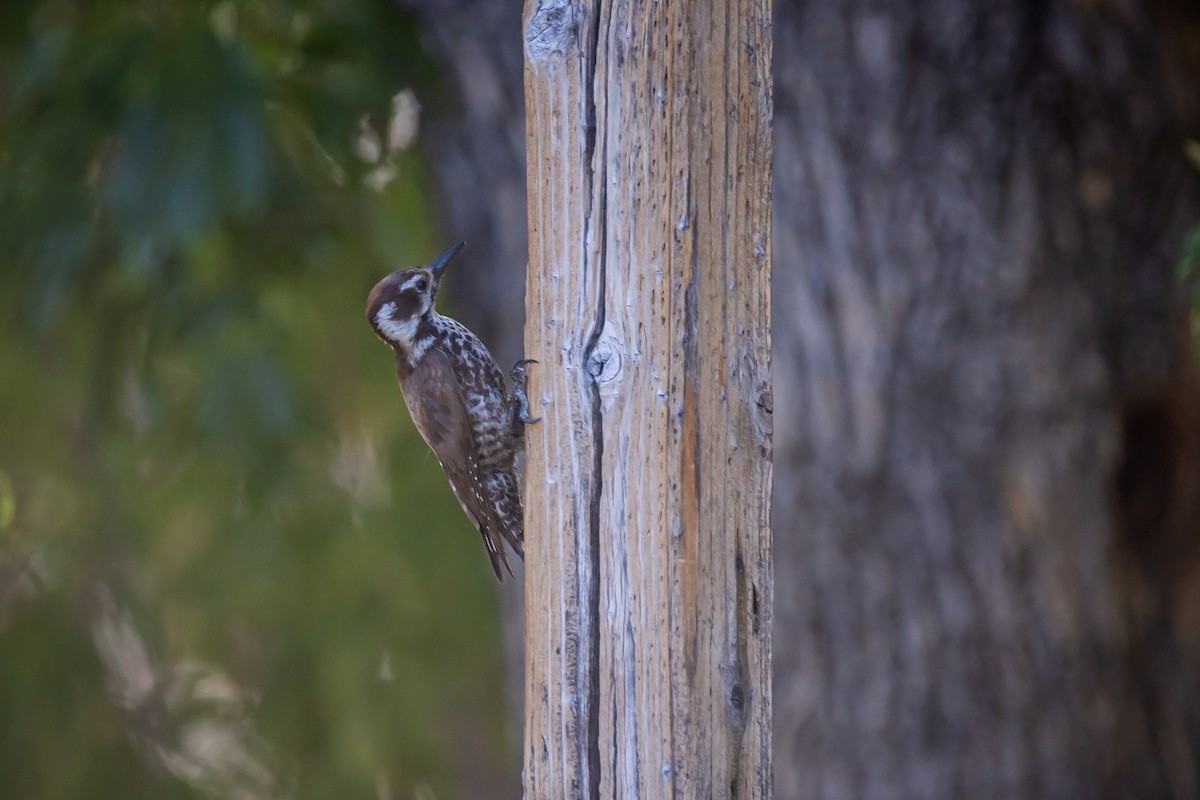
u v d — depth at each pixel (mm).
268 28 11273
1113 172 11273
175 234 10008
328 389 13938
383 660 15719
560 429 6562
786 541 11219
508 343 12305
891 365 11062
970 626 11109
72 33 11203
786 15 11047
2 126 12344
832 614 11180
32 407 13789
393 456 15055
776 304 11180
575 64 6457
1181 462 11789
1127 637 11469
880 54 10945
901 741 11133
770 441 6449
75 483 14820
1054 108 11094
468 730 17219
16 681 14789
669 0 6230
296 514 14344
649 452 6320
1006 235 11062
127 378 12484
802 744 11258
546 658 6602
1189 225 11539
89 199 10969
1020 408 11078
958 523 11094
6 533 15188
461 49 11859
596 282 6453
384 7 11477
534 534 6664
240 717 16000
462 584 15422
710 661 6281
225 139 10148
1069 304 11219
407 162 12930
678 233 6254
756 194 6387
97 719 15102
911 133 11008
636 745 6352
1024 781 11141
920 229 11031
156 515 14305
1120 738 11359
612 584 6426
